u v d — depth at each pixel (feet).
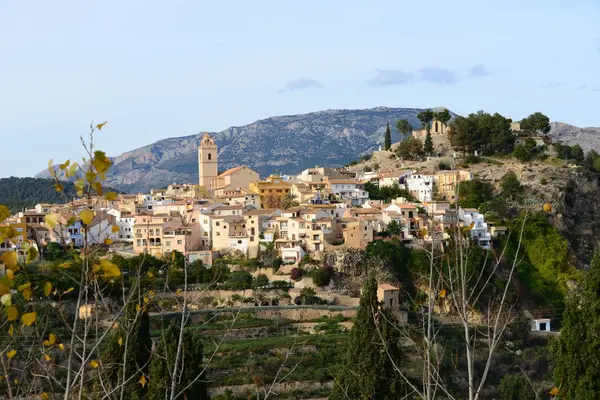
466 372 428.97
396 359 262.06
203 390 256.93
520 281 633.61
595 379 235.40
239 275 575.79
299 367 420.36
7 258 67.77
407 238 646.74
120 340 100.17
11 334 96.89
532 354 479.00
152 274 119.65
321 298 561.84
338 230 655.35
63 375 232.12
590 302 250.16
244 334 480.64
